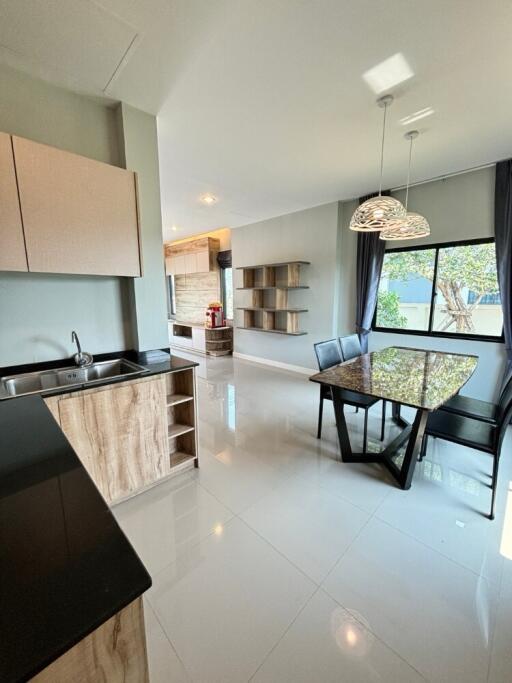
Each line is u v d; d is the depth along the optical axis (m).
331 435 2.96
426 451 2.62
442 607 1.33
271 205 4.60
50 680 0.45
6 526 0.65
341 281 4.66
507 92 1.98
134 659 0.54
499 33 1.51
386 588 1.42
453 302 3.64
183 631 1.24
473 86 1.92
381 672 1.10
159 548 1.65
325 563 1.55
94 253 1.95
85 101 2.05
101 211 1.96
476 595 1.39
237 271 6.17
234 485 2.20
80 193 1.87
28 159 1.67
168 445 2.21
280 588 1.42
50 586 0.51
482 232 3.31
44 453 1.00
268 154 2.88
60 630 0.44
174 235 7.10
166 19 1.41
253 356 6.13
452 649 1.17
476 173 3.29
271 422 3.27
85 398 1.77
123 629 0.52
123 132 2.12
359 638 1.21
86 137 2.07
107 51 1.62
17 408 1.41
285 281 5.25
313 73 1.80
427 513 1.91
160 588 1.42
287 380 4.83
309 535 1.74
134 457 2.02
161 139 2.59
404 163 3.11
